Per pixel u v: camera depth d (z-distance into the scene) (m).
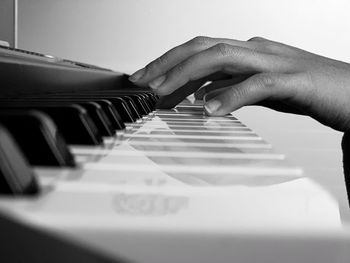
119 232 0.06
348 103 0.22
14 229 0.05
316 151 0.45
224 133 0.17
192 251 0.05
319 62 0.24
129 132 0.16
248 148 0.14
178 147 0.13
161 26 1.48
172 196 0.08
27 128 0.09
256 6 1.47
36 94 0.20
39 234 0.05
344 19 1.47
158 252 0.05
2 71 0.16
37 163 0.09
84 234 0.05
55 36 1.47
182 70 0.23
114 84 0.43
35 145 0.09
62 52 1.48
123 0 1.47
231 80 0.29
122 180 0.09
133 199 0.07
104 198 0.07
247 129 0.19
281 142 0.52
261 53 0.23
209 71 0.23
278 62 0.23
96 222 0.06
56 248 0.05
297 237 0.06
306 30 1.48
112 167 0.10
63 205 0.07
